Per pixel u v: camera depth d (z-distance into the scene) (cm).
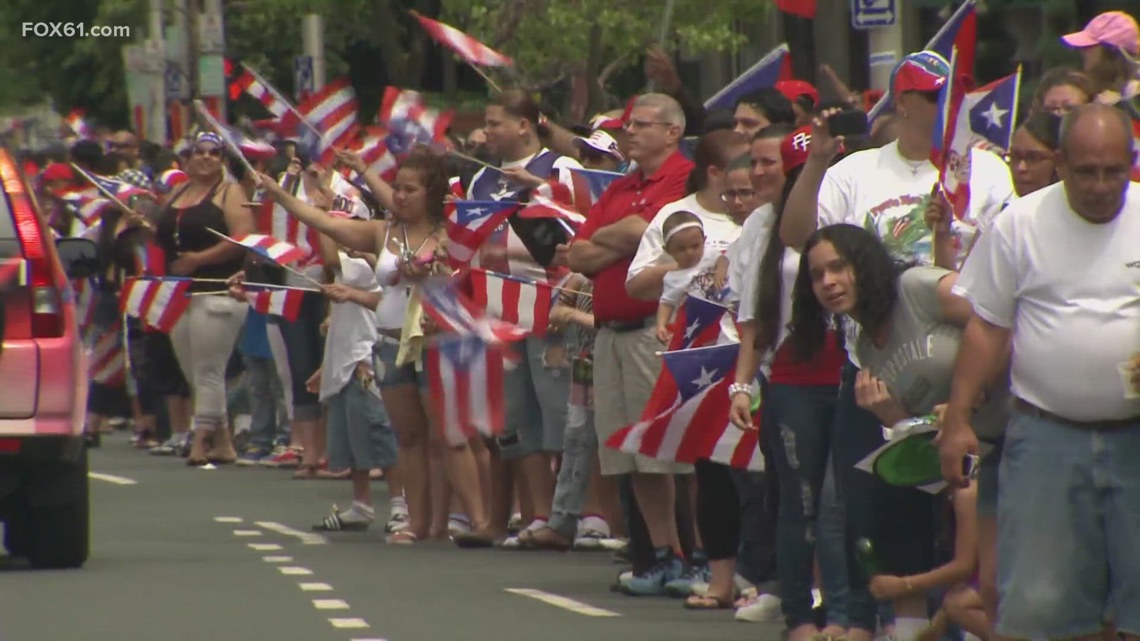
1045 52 5391
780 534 2731
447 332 3925
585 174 3903
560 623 3091
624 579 3419
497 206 3859
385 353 4153
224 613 3186
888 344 2417
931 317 2394
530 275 3966
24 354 3550
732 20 8131
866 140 2783
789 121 3316
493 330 3903
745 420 2823
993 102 3006
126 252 6425
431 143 4809
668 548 3400
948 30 3014
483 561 3881
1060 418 2148
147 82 10550
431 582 3562
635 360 3362
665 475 3394
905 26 6969
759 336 2733
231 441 6078
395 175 4412
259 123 4925
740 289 2855
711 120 3484
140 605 3275
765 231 2791
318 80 8831
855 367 2506
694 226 3247
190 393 6244
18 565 3800
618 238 3378
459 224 3866
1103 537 2147
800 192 2672
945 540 2566
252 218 5653
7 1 12975
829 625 2644
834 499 2653
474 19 7662
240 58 10275
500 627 3047
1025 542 2162
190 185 5741
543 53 7662
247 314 5759
